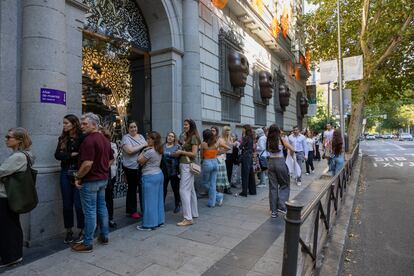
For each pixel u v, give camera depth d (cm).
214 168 648
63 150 431
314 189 838
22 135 370
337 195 569
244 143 765
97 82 686
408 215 643
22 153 362
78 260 375
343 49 1920
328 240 453
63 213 439
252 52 1314
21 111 441
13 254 359
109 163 459
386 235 525
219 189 708
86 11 542
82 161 390
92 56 671
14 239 361
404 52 1772
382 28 1491
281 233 482
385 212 670
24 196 355
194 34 827
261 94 1365
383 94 1978
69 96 509
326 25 1922
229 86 1070
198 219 559
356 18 1770
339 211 601
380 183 1046
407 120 6744
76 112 521
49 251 403
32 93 438
